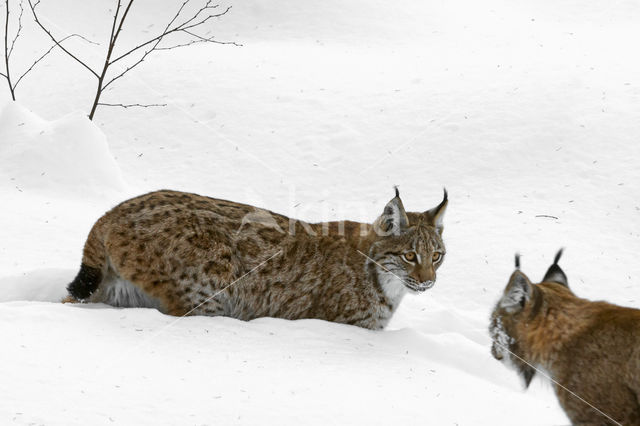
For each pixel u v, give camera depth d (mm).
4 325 6137
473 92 19391
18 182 13320
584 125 16875
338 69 22547
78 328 6305
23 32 28031
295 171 16641
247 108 19812
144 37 28922
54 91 22000
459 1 30781
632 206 13922
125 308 7180
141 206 7363
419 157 16625
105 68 16688
